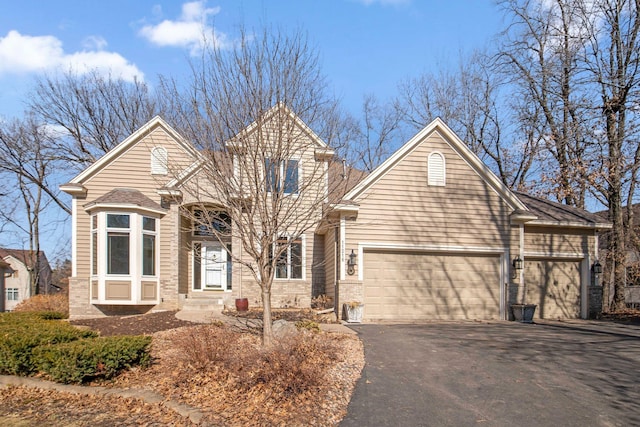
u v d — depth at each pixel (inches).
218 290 677.9
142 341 305.9
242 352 296.5
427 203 569.3
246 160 335.0
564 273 627.2
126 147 648.4
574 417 230.5
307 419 222.4
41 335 309.0
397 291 560.7
